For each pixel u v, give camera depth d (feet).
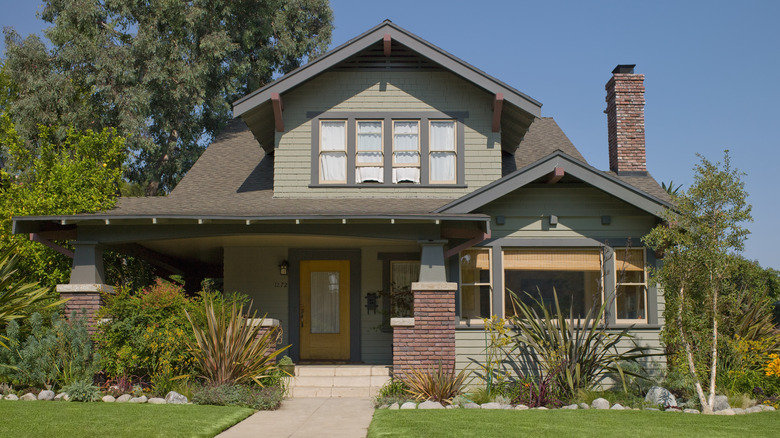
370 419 34.09
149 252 54.13
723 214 36.19
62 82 80.38
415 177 49.65
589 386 40.04
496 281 45.62
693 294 37.29
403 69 50.44
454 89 50.19
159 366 39.58
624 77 54.70
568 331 40.73
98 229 44.04
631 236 45.98
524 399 38.70
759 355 42.22
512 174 42.78
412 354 41.81
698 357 37.37
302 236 45.42
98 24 84.94
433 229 43.11
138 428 28.86
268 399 37.09
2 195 56.03
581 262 46.11
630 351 40.78
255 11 92.84
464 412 34.71
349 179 49.44
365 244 53.42
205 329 40.11
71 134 62.08
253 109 48.80
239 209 44.47
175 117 88.89
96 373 40.14
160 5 82.02
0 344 38.17
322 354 54.39
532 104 46.96
